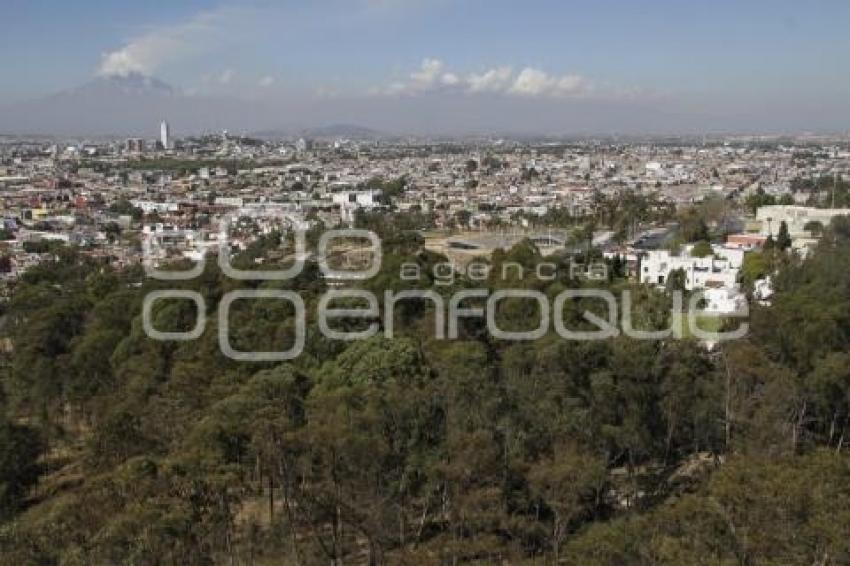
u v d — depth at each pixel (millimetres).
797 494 41688
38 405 96312
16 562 45156
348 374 81375
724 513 42812
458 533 56281
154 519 46500
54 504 57375
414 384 74562
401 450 60312
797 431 71875
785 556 39719
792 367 83125
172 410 78375
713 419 72562
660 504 60531
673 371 76250
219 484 52250
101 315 120688
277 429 59031
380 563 54750
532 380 75312
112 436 74000
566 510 55219
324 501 55750
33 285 162125
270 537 58031
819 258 138250
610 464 67938
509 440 60719
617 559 45094
